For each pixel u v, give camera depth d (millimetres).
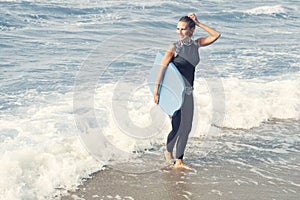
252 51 13141
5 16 17750
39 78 9492
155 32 15172
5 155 5285
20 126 6570
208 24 19844
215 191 5035
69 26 17094
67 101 7859
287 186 5176
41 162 5352
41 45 13305
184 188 5109
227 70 10539
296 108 7992
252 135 6895
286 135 6938
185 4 23906
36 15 18547
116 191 5004
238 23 20562
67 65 10789
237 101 7945
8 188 4773
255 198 4863
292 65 11391
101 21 18438
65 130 6418
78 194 4898
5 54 11875
